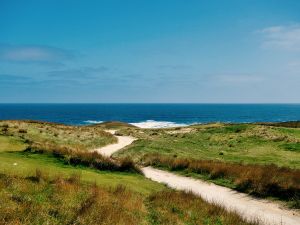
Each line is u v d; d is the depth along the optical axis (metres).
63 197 15.88
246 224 17.14
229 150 45.72
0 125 51.53
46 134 50.34
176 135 63.59
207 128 68.62
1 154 29.20
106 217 13.62
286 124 69.94
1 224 11.25
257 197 23.89
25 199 14.52
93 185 19.19
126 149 44.75
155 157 37.34
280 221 19.05
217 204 19.75
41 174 19.50
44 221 12.43
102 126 103.75
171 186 26.50
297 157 39.50
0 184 15.88
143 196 20.53
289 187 23.56
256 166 31.48
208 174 30.62
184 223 16.00
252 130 58.84
